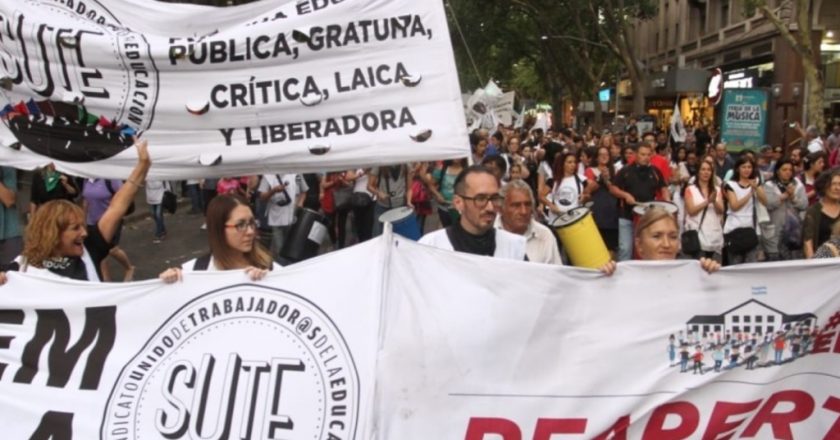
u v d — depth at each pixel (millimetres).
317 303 3131
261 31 3973
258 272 3197
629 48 29625
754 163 7750
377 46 4016
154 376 3178
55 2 4039
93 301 3277
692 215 7848
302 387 3064
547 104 74938
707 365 3242
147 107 4039
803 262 3227
